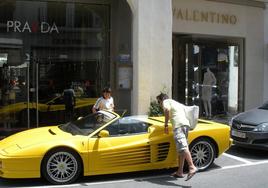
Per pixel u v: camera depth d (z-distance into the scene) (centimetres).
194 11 1639
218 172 931
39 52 1449
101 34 1527
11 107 1415
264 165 1001
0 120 1404
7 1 1416
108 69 1531
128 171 869
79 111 1494
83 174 840
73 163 834
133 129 893
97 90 1520
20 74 1427
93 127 894
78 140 842
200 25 1653
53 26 1467
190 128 898
